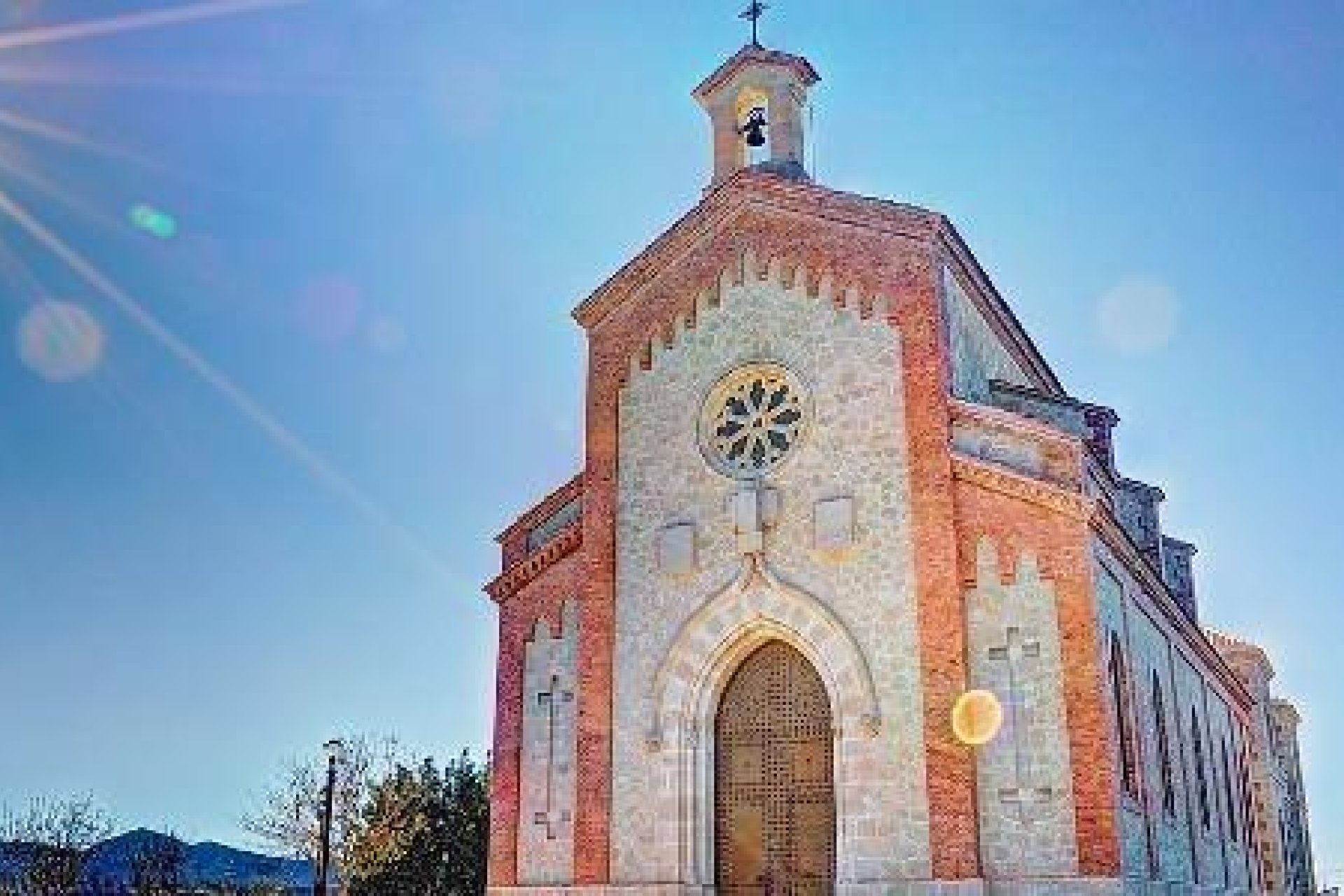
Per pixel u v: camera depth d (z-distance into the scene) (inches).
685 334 1245.1
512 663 1237.7
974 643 1029.8
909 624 1055.6
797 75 1371.8
